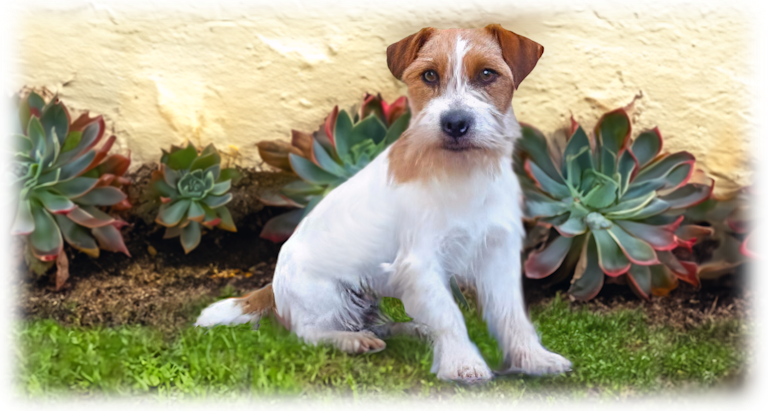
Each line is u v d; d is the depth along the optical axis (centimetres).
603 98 212
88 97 213
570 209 198
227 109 214
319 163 201
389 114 206
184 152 205
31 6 211
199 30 213
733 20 209
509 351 173
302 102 215
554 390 172
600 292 205
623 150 199
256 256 211
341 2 213
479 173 167
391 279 172
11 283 202
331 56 214
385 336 184
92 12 212
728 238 205
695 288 203
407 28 213
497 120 165
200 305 198
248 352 178
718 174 210
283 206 211
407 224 170
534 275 197
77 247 200
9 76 211
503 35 167
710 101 210
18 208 196
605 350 184
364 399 169
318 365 173
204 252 210
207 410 168
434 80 166
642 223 198
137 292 202
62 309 197
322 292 176
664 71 210
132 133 213
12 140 197
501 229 170
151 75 213
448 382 171
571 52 211
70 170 200
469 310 194
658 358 184
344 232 174
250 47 214
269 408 168
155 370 175
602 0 210
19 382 175
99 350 181
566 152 202
